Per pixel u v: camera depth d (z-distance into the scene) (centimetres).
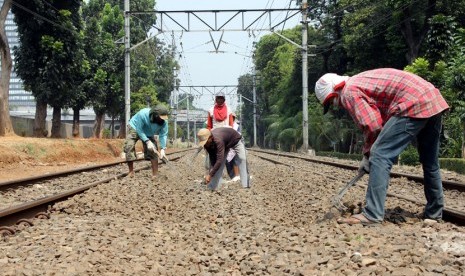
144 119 1198
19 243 497
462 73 1948
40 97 2728
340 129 3862
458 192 945
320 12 4472
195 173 1570
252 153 4078
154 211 752
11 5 2352
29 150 2009
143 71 5078
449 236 475
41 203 721
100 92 3481
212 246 513
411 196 822
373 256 407
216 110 1177
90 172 1503
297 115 4525
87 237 522
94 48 3497
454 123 2097
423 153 585
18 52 2702
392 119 553
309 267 391
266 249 475
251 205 805
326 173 1488
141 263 432
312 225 582
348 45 3512
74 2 2766
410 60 2941
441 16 2353
